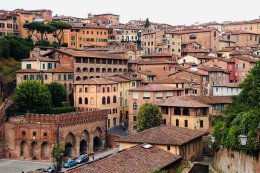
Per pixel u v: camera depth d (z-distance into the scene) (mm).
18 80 145625
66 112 135000
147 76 161875
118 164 55750
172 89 129125
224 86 145125
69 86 152250
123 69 176500
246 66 165750
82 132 123875
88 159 107625
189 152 78938
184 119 111312
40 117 119062
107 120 136000
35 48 175250
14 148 122250
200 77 149500
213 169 76688
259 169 53656
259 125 55656
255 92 83250
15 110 128750
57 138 115938
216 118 108750
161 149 67062
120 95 148250
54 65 156500
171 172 63688
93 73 161625
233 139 63281
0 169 107312
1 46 167750
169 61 171750
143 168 57312
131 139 75312
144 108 110438
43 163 115250
